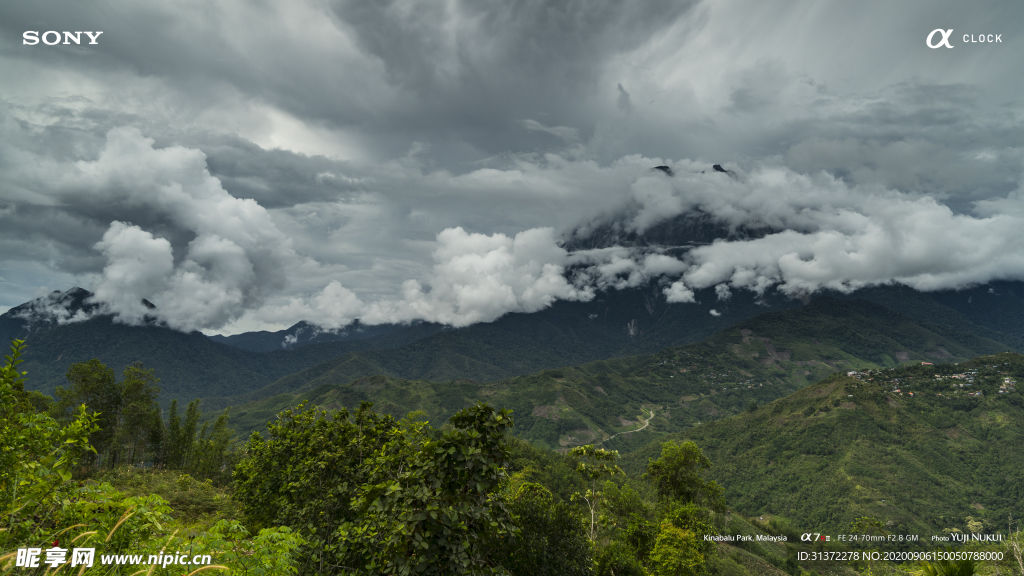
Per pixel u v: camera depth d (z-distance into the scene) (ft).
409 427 61.46
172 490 134.41
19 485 19.83
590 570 80.53
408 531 30.55
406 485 32.96
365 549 41.70
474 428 32.53
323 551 48.70
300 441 71.41
